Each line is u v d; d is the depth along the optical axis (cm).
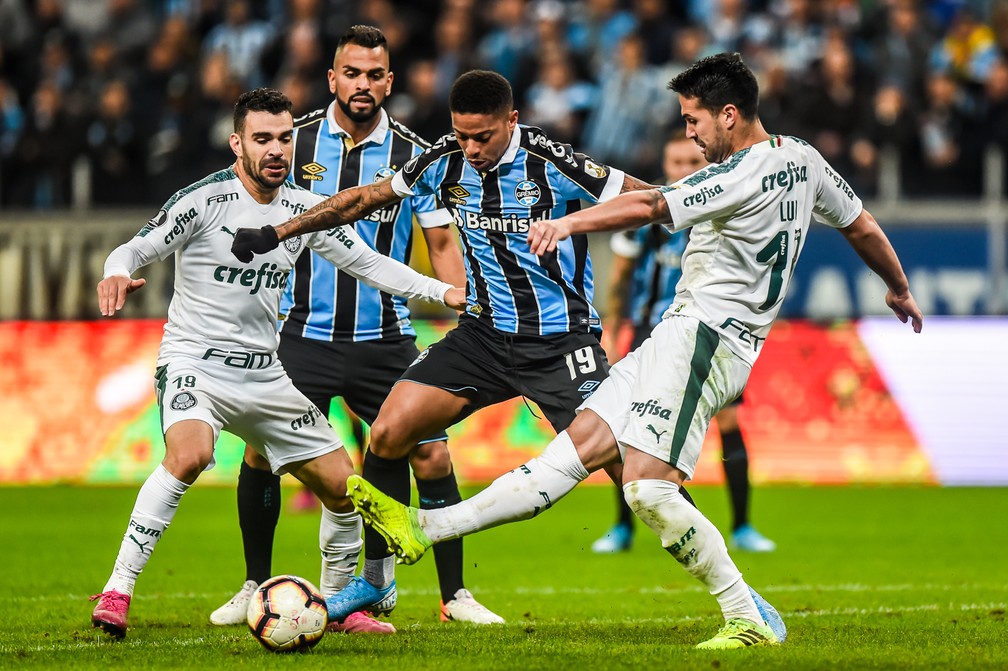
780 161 2025
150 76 6206
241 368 2256
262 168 2220
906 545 3700
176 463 2155
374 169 2669
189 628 2327
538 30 6100
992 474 5091
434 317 5034
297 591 1988
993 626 2266
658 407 2023
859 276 5125
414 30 6531
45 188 5734
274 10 6562
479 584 3061
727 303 2036
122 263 2128
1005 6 6153
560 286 2364
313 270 2614
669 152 3353
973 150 5609
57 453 5212
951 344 5106
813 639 2078
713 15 6462
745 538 3619
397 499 2336
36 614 2508
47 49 6469
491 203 2328
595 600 2792
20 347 5284
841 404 5156
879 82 5953
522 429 5050
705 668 1783
